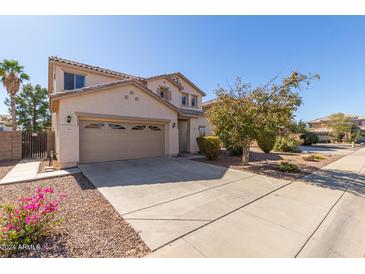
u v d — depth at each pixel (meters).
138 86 11.32
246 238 3.26
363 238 3.33
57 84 12.12
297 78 8.48
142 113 11.65
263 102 9.12
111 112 10.35
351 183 7.07
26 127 27.55
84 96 9.46
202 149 12.39
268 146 16.75
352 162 12.34
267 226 3.70
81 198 5.15
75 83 12.91
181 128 16.98
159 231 3.44
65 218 3.88
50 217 3.36
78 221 3.76
